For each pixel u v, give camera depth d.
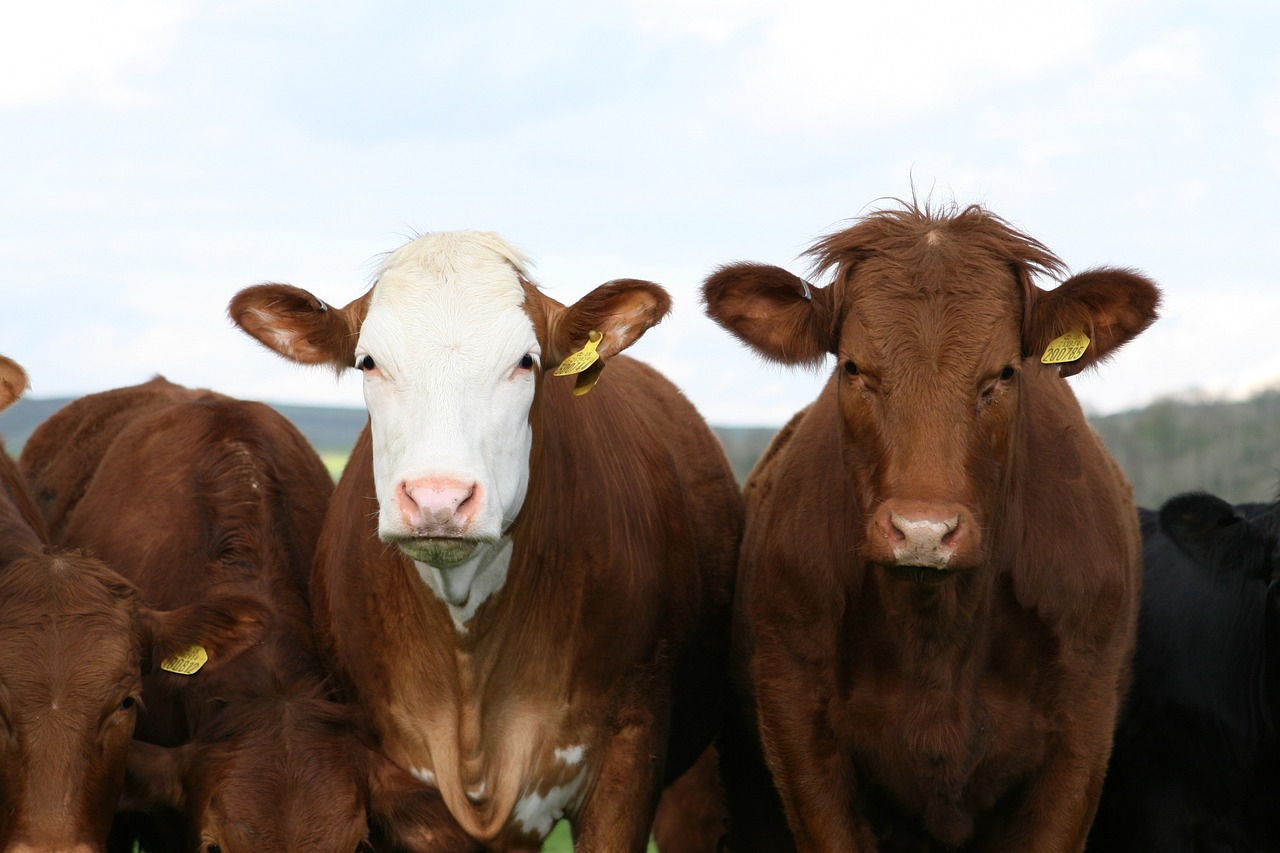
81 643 5.88
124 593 6.15
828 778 6.55
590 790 6.91
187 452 7.75
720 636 7.93
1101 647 6.47
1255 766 7.37
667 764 7.69
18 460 9.89
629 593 6.81
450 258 6.20
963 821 6.52
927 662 6.26
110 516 7.76
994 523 6.03
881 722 6.39
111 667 5.89
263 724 6.27
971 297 5.86
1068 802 6.43
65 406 9.93
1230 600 7.51
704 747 8.20
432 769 6.68
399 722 6.72
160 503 7.57
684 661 7.35
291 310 6.24
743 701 7.88
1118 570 6.54
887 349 5.83
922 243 6.00
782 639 6.64
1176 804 7.54
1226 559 7.34
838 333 6.12
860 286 6.00
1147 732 7.58
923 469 5.65
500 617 6.47
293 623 7.09
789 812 6.71
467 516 5.54
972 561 5.52
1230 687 7.41
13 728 5.73
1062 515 6.44
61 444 9.59
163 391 9.70
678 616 7.16
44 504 9.33
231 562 7.20
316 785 6.06
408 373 5.89
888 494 5.70
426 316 5.98
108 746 5.91
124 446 8.20
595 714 6.79
